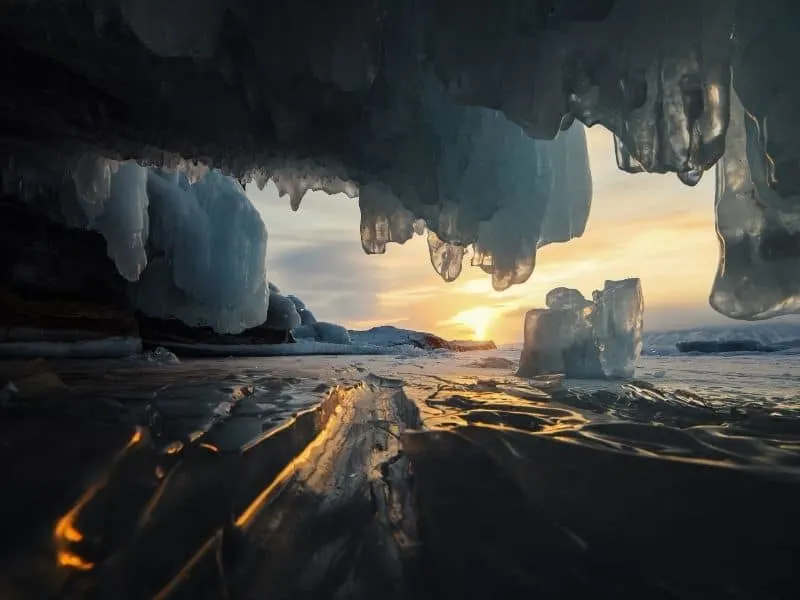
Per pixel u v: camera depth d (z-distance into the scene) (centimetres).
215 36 323
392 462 273
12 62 438
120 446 211
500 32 318
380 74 396
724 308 365
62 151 689
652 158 316
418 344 2572
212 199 1323
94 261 1054
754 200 348
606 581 152
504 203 479
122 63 420
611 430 288
